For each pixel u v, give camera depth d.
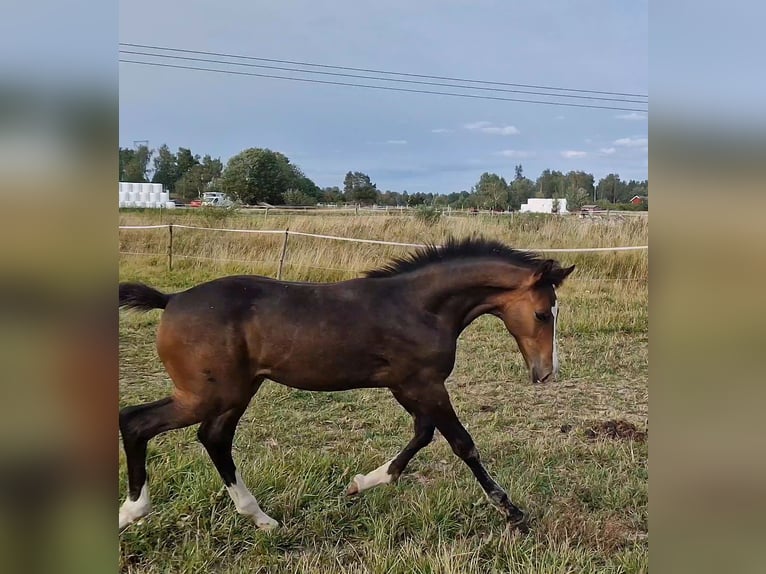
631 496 3.42
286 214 12.22
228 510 3.14
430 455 3.95
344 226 10.44
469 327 7.14
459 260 3.02
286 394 5.05
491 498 3.04
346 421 4.53
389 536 2.95
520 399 5.10
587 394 5.23
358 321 2.88
